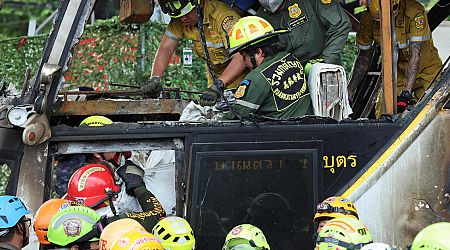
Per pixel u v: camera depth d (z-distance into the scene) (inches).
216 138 317.4
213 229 313.7
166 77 732.0
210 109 363.3
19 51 810.8
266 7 412.8
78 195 338.0
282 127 319.9
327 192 319.3
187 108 365.1
